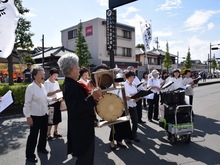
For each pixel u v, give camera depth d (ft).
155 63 136.87
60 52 87.35
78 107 6.86
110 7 32.14
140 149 14.80
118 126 14.76
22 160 13.15
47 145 15.70
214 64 198.90
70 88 7.16
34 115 12.87
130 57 108.06
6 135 18.10
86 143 7.27
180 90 17.48
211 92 52.26
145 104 31.71
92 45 96.68
